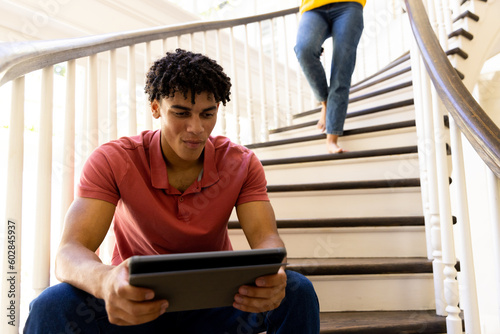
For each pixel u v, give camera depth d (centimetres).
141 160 105
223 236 112
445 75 119
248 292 75
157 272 62
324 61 381
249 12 407
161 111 101
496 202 98
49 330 82
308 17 215
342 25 206
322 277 146
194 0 343
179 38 215
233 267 66
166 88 95
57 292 83
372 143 213
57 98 223
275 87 308
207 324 101
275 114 307
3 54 98
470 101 107
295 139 237
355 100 266
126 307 68
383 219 160
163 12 282
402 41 366
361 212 176
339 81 206
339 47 205
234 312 98
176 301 72
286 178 212
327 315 140
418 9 158
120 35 161
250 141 280
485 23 257
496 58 338
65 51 125
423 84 143
